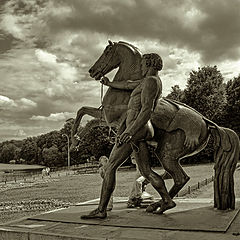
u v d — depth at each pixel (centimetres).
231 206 675
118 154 652
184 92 5184
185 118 671
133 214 662
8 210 1477
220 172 679
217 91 4922
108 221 606
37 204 1625
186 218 598
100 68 756
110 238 490
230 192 675
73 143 820
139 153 661
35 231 554
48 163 9038
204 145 700
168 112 673
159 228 537
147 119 621
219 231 504
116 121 712
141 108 631
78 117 803
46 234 531
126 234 511
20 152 14125
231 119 4844
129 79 706
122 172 3841
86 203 848
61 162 8756
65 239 513
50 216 675
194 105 4959
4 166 11631
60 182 3216
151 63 667
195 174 2841
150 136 654
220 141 686
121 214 670
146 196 768
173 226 542
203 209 684
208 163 4153
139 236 497
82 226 582
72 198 1777
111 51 749
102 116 749
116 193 1747
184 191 1666
